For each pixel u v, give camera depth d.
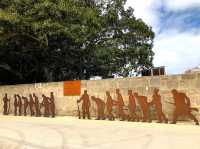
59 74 31.39
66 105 20.19
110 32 35.09
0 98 25.11
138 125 14.76
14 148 11.28
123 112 17.02
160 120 15.40
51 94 21.12
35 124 16.98
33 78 31.22
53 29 24.88
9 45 26.75
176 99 14.86
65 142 11.30
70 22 26.39
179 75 14.82
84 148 10.16
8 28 24.67
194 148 9.19
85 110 18.97
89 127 14.75
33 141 11.93
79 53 29.08
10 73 32.03
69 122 17.31
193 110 14.31
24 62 30.31
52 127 15.38
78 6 28.22
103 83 18.03
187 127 13.45
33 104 22.34
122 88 17.12
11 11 25.20
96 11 30.58
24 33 25.25
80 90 19.31
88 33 27.19
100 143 10.73
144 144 10.15
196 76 14.28
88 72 33.25
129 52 34.72
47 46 26.09
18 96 23.55
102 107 18.05
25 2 25.28
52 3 25.22
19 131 14.59
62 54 28.48
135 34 35.66
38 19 25.17
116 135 12.12
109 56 32.78
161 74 17.05
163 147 9.55
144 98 16.09
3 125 17.19
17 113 23.58
